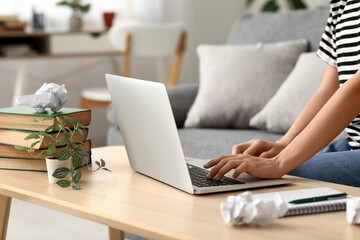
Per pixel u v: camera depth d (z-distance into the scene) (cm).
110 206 98
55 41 375
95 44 391
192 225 87
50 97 128
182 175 108
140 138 121
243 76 253
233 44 291
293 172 145
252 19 289
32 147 123
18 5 395
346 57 156
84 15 419
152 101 111
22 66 369
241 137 223
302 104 226
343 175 140
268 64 255
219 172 115
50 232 228
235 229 85
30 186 114
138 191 109
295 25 270
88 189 111
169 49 381
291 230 84
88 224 240
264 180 116
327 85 161
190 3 463
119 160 142
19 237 220
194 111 252
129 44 365
